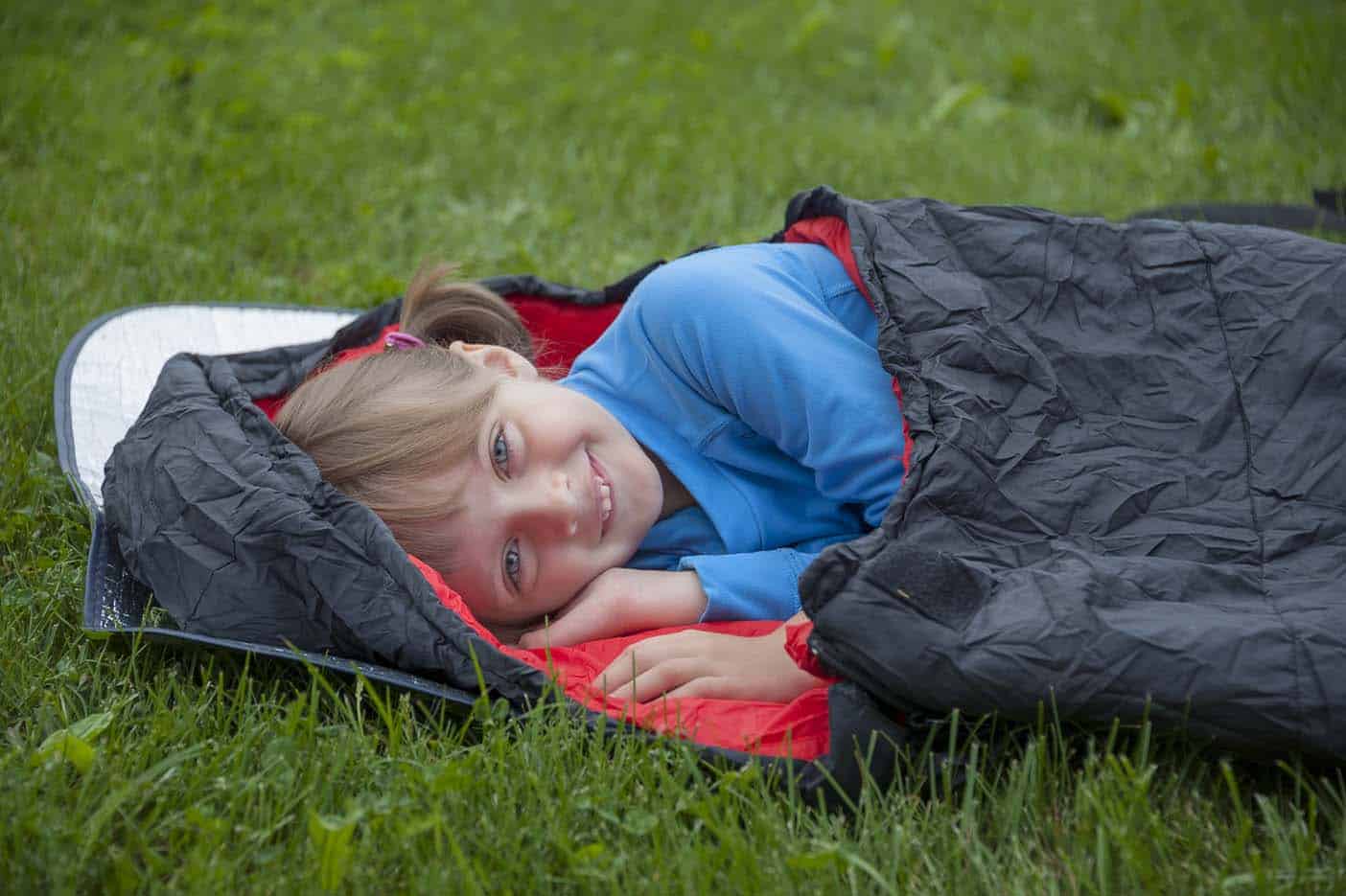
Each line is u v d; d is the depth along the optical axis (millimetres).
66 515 2000
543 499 1696
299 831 1371
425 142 3703
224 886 1294
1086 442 1658
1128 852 1268
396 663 1583
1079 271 1814
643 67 4348
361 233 3180
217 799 1412
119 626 1678
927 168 3549
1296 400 1659
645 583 1773
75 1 4430
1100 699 1340
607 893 1300
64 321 2578
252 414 1823
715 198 3365
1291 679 1314
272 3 4742
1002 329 1737
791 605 1803
